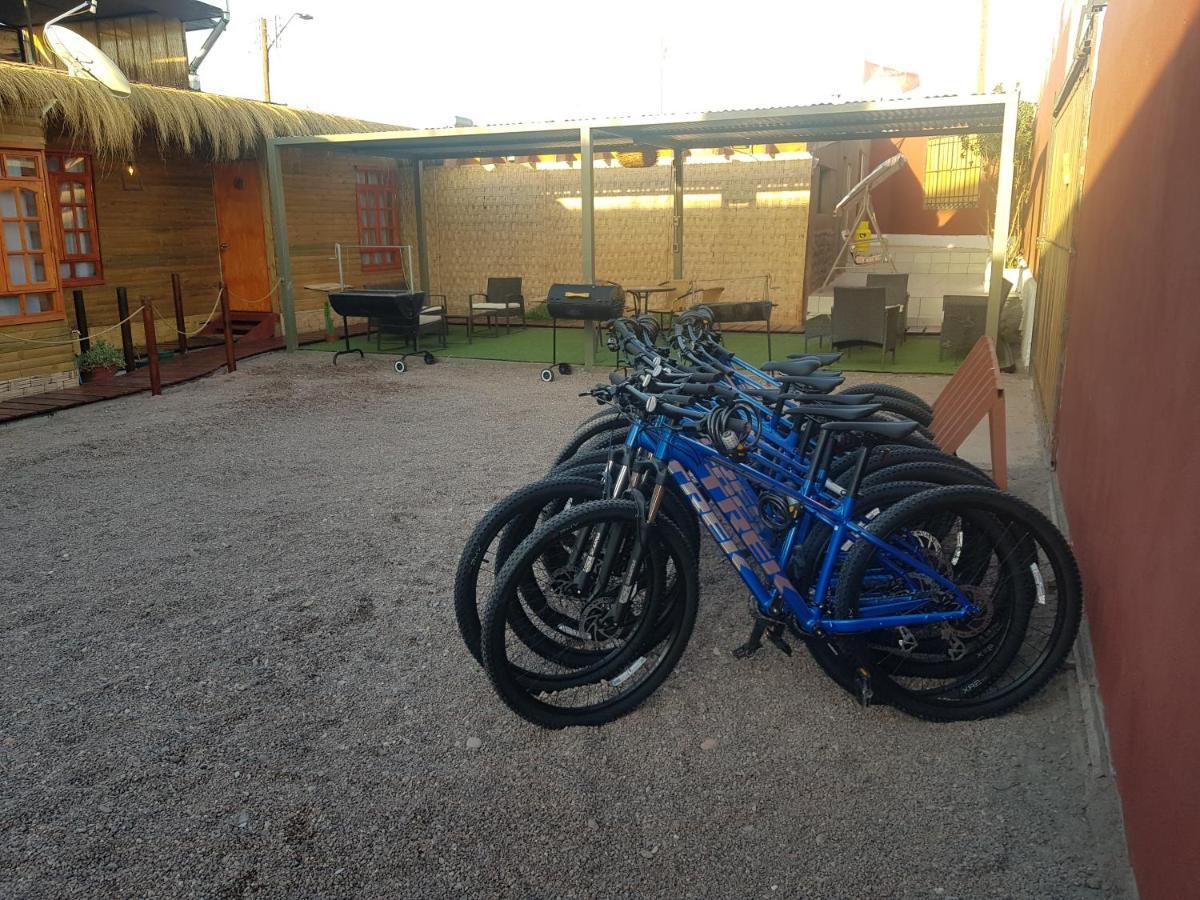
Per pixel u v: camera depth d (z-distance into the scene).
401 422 7.16
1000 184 7.89
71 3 11.46
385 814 2.41
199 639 3.45
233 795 2.51
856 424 2.72
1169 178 2.50
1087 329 4.09
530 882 2.16
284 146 11.38
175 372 9.38
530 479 5.50
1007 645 2.72
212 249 12.23
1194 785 1.62
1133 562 2.40
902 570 2.71
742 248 12.52
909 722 2.75
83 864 2.25
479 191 13.84
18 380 8.12
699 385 2.82
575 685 2.85
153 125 9.72
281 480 5.58
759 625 2.96
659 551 2.87
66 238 10.21
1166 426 2.19
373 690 3.04
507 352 10.73
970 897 2.06
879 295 8.97
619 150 11.84
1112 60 4.13
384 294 9.65
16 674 3.21
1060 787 2.42
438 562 4.17
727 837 2.29
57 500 5.25
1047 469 5.22
